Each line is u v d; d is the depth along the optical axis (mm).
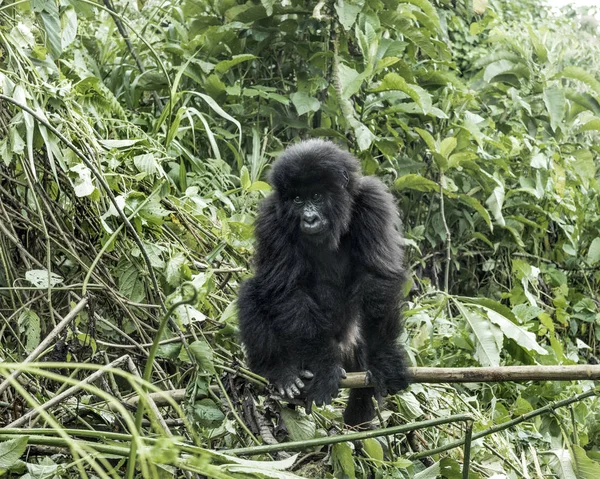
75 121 5613
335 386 4965
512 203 8633
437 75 8281
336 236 5422
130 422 2514
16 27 5559
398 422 5754
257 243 5527
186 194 6262
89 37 8188
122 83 7973
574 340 8664
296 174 5359
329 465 5016
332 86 7746
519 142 8594
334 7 7695
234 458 3613
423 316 6461
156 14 8492
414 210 8492
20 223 5746
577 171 8961
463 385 6559
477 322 6336
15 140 5090
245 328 5199
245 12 7918
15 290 5305
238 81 7984
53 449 4445
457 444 4828
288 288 5277
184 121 7688
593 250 8672
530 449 5598
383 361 4992
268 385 4977
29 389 4930
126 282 5488
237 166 7949
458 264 8594
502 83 9102
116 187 5617
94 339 4816
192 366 5137
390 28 8266
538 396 6570
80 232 5629
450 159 7754
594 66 10391
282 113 8195
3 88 5211
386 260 5434
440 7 9539
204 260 6035
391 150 7844
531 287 8633
